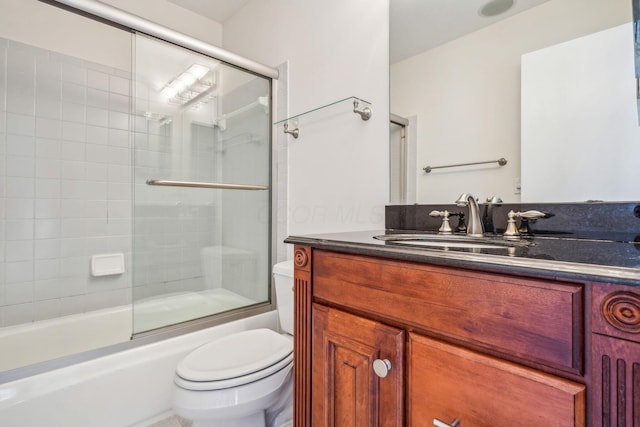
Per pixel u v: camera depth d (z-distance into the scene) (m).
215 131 1.96
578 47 0.89
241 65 1.79
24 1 1.62
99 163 1.87
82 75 1.80
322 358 0.81
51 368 1.16
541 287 0.47
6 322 1.60
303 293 0.87
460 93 1.13
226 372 1.01
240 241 1.98
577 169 0.90
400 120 1.29
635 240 0.79
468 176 1.11
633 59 0.81
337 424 0.78
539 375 0.47
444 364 0.58
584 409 0.44
